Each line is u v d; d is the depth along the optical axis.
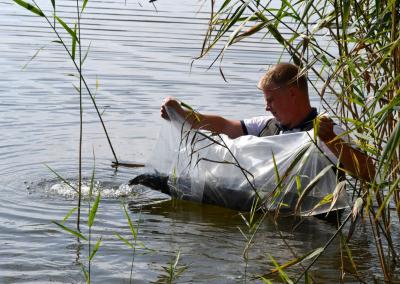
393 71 5.12
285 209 6.50
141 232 6.11
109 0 17.91
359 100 5.02
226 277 5.25
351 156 5.36
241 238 6.08
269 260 5.61
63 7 16.61
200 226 6.32
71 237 5.89
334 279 5.29
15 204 6.65
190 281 5.16
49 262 5.39
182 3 18.12
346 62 4.81
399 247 5.95
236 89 11.02
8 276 5.12
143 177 7.33
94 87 10.90
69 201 6.83
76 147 8.49
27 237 5.86
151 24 15.40
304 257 4.73
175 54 13.00
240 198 6.70
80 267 5.33
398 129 4.09
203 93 10.77
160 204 6.90
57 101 10.16
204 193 6.89
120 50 13.16
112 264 5.41
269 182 6.48
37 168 7.72
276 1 15.31
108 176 7.61
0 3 16.89
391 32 4.79
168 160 7.16
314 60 4.96
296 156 4.96
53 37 13.97
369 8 5.15
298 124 6.71
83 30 14.59
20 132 8.84
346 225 6.45
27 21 15.20
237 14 4.96
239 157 6.71
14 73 11.41
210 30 5.20
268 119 7.22
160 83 11.23
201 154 6.89
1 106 9.79
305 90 6.67
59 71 11.68
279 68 6.70
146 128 9.36
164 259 5.55
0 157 7.99
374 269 5.48
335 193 4.73
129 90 10.84
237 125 7.26
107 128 9.26
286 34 14.16
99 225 6.22
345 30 4.79
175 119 7.09
